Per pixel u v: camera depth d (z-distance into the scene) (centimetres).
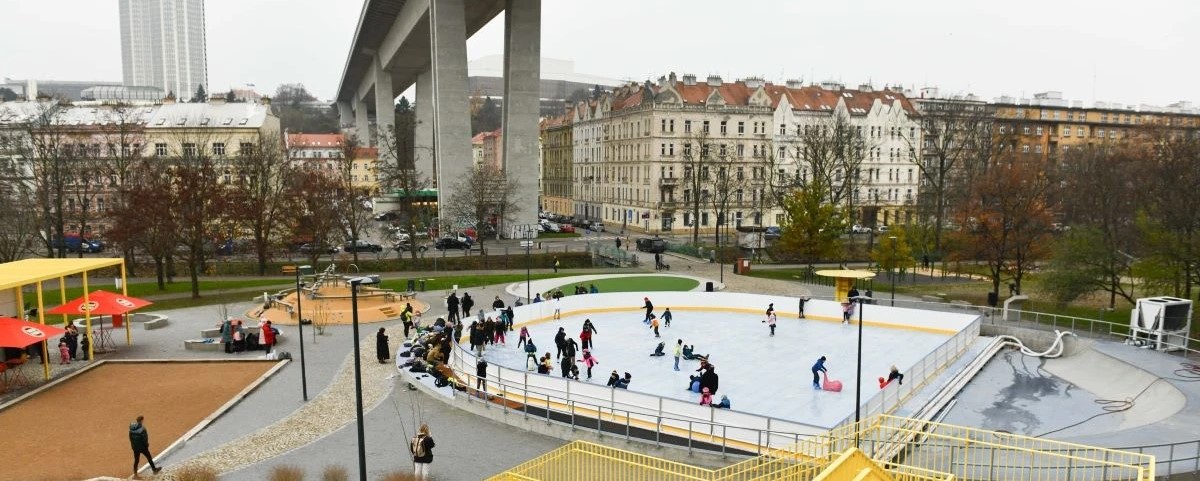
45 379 2906
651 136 9319
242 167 6912
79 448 2178
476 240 8388
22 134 6700
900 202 10212
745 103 9619
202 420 2447
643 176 9612
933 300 5128
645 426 2284
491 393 2555
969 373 3106
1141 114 12162
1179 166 5053
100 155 7144
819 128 8675
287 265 6419
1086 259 4534
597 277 6019
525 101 8644
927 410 2530
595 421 2334
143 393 2764
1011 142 9250
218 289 5294
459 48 8375
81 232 6141
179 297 4944
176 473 1970
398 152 10556
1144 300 3331
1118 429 2322
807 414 2538
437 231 8194
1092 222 6125
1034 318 4153
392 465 2039
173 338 3722
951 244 6084
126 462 2062
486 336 3603
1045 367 3303
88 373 3058
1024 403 2738
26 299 4769
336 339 3716
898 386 2467
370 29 12000
